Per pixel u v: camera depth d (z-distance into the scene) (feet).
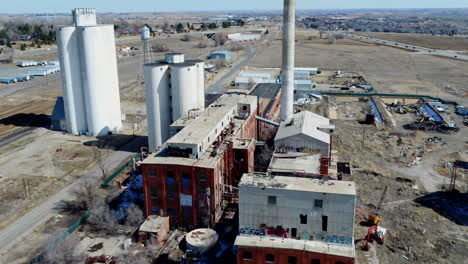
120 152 360.48
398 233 230.27
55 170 322.34
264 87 517.55
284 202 193.47
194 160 235.20
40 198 277.85
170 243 224.94
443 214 251.80
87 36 372.38
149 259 210.59
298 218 194.29
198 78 351.46
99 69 386.32
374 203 264.31
